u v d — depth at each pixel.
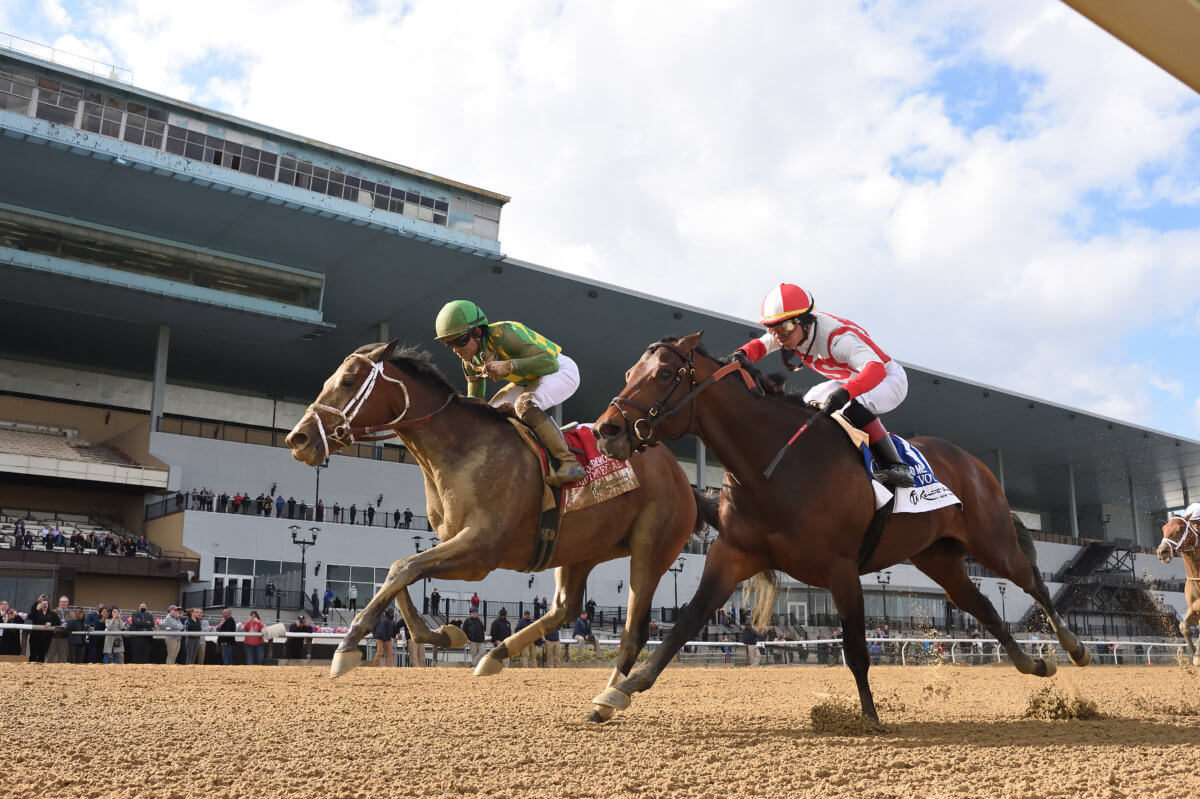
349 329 42.38
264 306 35.91
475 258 35.25
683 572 40.81
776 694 8.45
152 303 35.22
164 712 5.40
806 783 3.22
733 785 3.18
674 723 5.08
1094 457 61.69
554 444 5.32
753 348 5.27
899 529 5.41
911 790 3.08
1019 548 6.40
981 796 2.96
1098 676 13.02
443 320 5.49
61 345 41.50
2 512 36.34
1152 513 77.06
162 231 33.72
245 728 4.62
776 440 4.97
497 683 9.61
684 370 4.91
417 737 4.34
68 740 4.07
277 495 38.53
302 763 3.56
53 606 30.97
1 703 5.65
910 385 46.91
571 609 6.02
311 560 36.03
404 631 20.62
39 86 28.92
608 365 46.06
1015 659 6.52
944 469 5.94
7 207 31.05
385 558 37.66
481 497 5.10
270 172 32.25
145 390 46.09
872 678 12.95
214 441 37.91
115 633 15.95
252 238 34.19
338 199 32.38
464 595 35.72
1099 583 54.31
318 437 5.09
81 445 39.88
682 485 6.07
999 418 52.97
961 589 6.40
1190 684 10.41
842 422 5.14
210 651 17.98
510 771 3.45
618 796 3.01
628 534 5.85
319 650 20.44
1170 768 3.42
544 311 39.69
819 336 5.33
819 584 5.20
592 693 7.81
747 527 5.07
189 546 33.75
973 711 6.32
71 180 30.09
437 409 5.23
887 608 43.41
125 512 39.03
